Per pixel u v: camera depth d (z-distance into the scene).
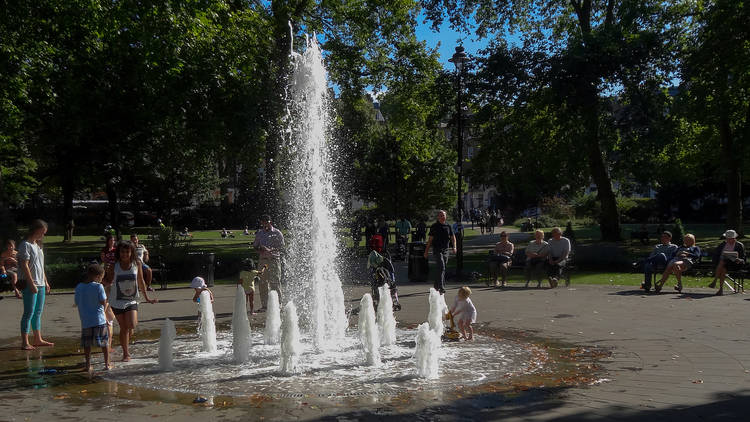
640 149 26.70
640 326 10.24
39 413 5.76
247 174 33.16
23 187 39.62
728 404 5.70
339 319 9.93
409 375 7.20
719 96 27.09
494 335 9.85
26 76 19.12
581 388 6.40
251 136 25.11
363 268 23.22
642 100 26.27
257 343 9.62
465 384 6.70
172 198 58.41
